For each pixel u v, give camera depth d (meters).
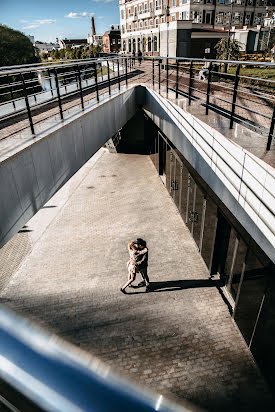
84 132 7.67
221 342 6.43
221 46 25.98
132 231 11.15
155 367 5.93
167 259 9.30
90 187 15.67
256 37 44.41
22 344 0.36
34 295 8.23
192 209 10.00
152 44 47.72
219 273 8.34
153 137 17.14
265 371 5.58
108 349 6.38
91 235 11.17
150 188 14.80
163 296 7.81
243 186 4.69
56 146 6.08
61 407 0.30
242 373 5.75
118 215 12.45
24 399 0.31
